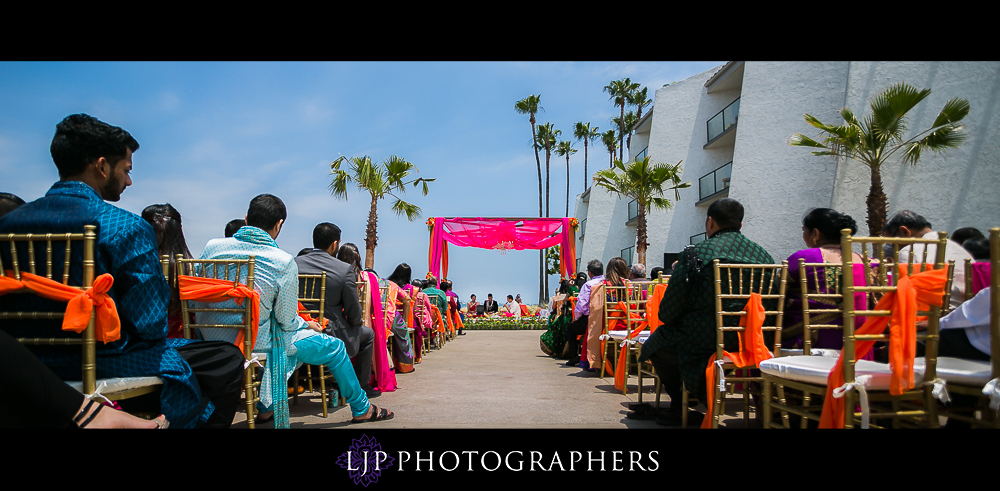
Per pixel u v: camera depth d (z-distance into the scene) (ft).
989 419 6.74
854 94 34.24
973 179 28.89
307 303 12.19
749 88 44.37
